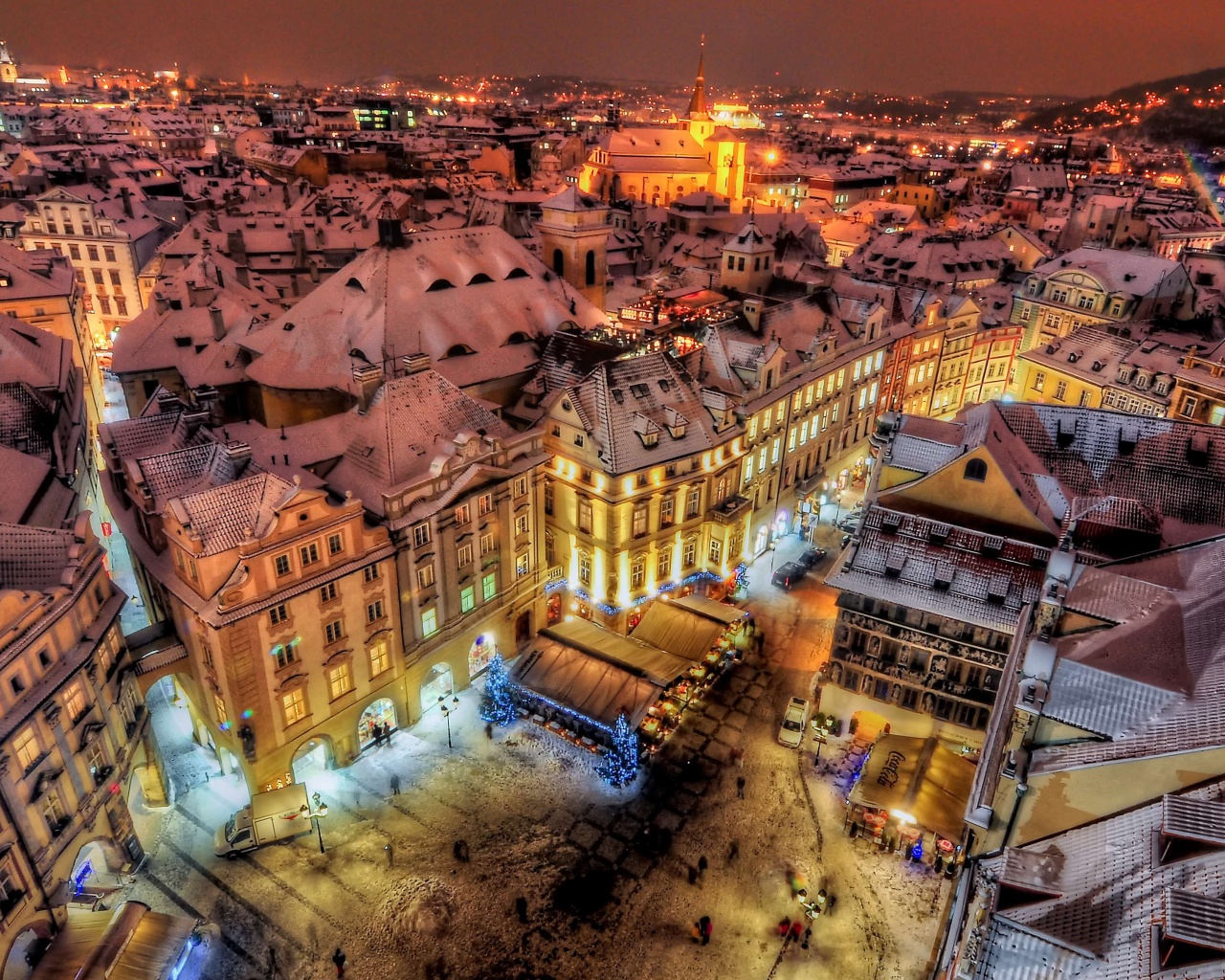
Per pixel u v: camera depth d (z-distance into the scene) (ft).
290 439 190.80
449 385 203.31
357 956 146.10
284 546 154.92
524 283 273.75
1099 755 95.61
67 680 138.41
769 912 155.74
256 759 163.53
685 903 157.17
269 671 159.94
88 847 155.02
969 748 180.75
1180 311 353.10
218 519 151.43
